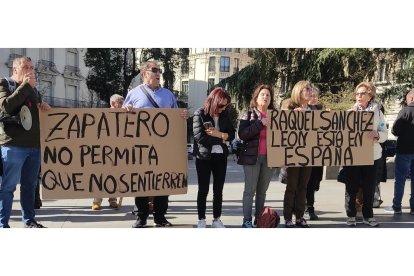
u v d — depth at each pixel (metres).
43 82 38.38
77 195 4.95
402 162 6.36
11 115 4.54
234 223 5.71
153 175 5.09
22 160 4.68
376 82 14.55
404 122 6.30
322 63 13.86
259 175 5.29
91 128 4.97
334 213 6.45
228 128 5.07
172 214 6.32
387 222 5.84
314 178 5.93
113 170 5.02
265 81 15.22
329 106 13.02
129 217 6.02
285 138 5.23
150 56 34.84
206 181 4.99
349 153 5.39
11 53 34.31
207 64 64.81
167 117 5.10
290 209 5.36
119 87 36.19
